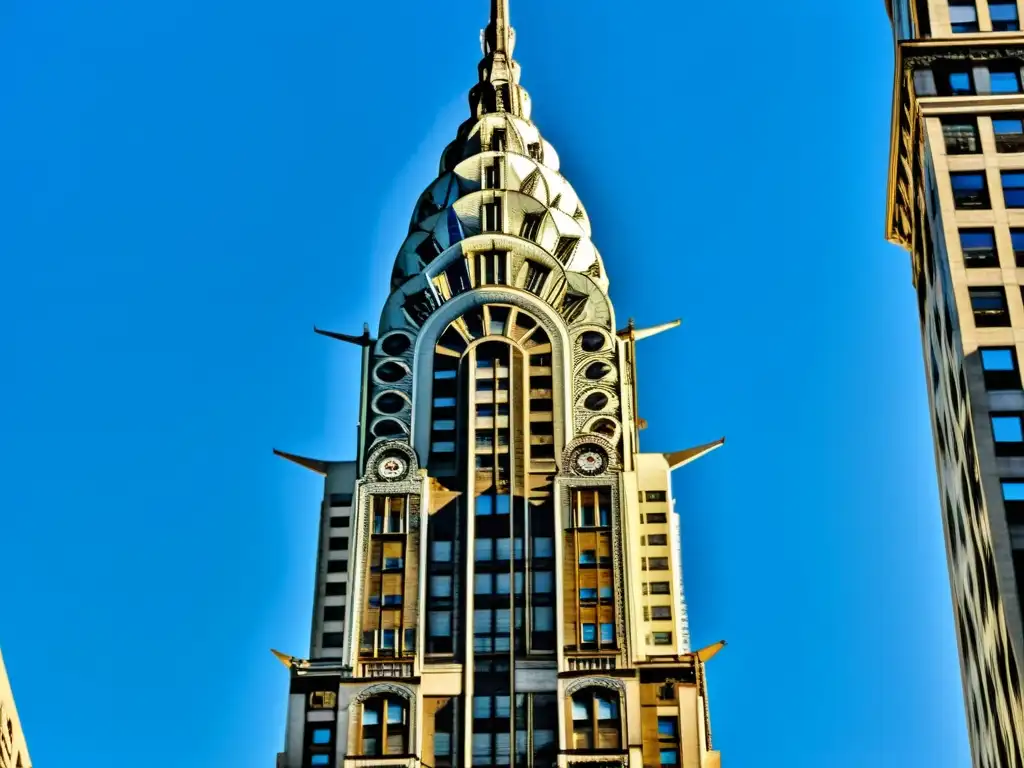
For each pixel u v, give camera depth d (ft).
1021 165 387.55
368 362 522.88
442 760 458.91
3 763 349.41
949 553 397.60
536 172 561.84
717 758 466.70
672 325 542.16
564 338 522.47
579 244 546.67
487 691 467.11
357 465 512.22
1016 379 359.46
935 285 396.98
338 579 497.87
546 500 497.05
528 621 476.95
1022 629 331.57
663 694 464.24
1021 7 409.90
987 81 401.29
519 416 510.17
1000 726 346.74
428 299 531.09
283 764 460.14
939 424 401.29
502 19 624.59
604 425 509.35
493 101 597.93
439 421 511.81
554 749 458.09
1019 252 375.86
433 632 476.95
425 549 486.79
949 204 383.24
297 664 474.08
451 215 544.21
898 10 436.76
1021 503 345.31
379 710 464.65
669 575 494.59
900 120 415.85
